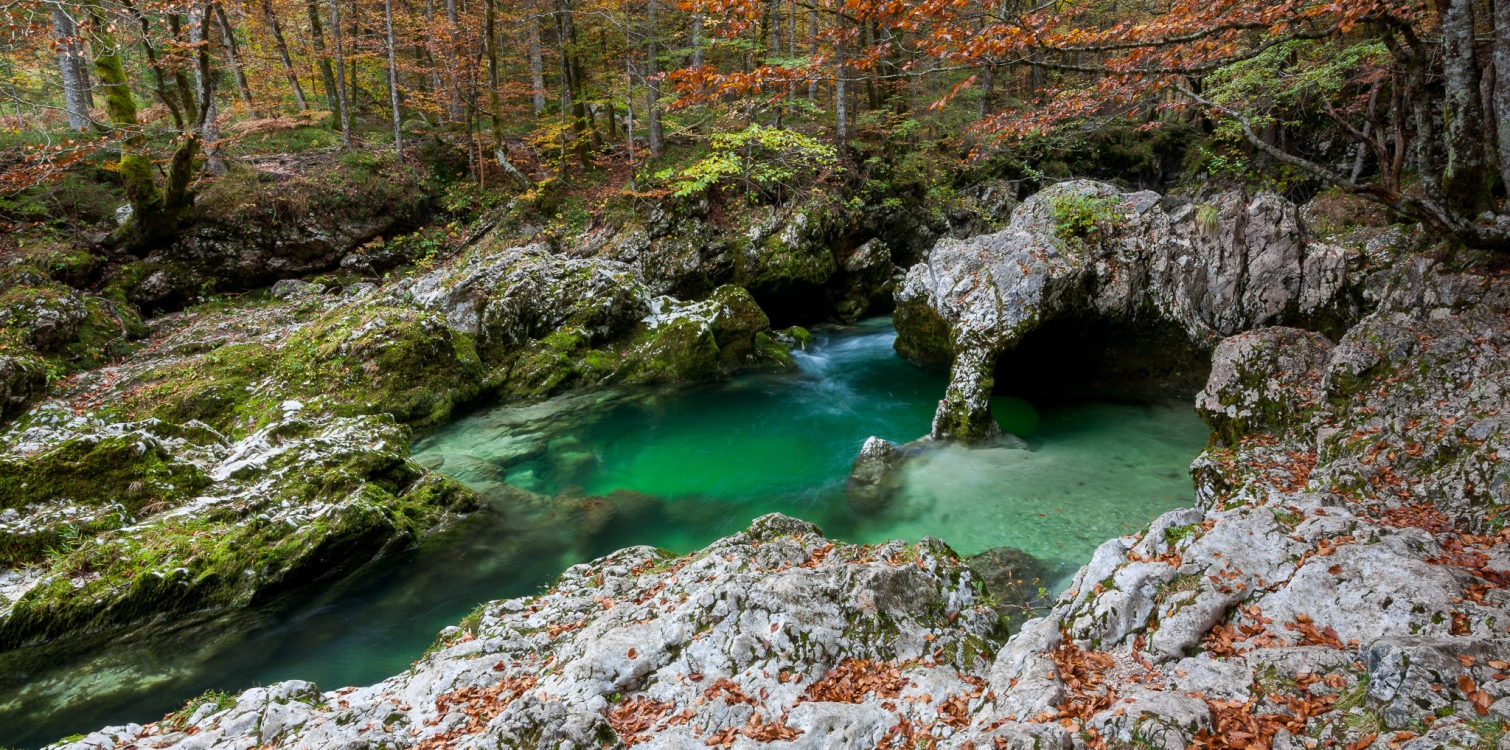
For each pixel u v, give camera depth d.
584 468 11.13
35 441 8.40
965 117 23.42
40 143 16.30
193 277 16.48
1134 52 7.12
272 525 7.77
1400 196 7.06
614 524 9.20
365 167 19.70
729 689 4.35
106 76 15.04
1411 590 3.87
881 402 13.86
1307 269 11.02
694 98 7.50
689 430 12.72
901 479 9.83
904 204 22.50
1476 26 10.48
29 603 6.48
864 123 22.36
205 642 6.71
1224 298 11.48
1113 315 11.55
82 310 13.23
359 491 8.46
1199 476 7.21
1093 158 25.66
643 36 21.27
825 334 19.45
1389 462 5.72
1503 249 7.02
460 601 7.50
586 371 14.75
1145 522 8.22
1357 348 7.20
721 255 18.77
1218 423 8.35
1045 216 12.13
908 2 6.54
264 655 6.57
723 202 19.78
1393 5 6.57
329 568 7.82
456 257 18.77
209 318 15.40
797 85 7.57
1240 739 3.27
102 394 11.28
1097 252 11.50
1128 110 9.02
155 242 16.17
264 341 13.20
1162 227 11.64
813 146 18.19
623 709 4.33
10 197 15.61
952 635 4.90
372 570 7.99
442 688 4.91
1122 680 3.94
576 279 15.50
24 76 16.39
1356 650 3.71
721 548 6.36
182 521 7.76
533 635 5.49
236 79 20.81
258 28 22.39
